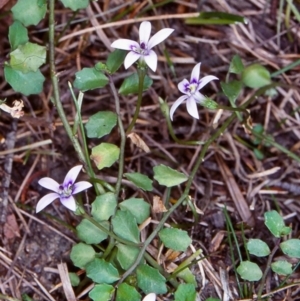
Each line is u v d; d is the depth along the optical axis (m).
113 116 0.21
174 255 0.22
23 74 0.22
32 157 0.23
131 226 0.21
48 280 0.22
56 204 0.23
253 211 0.23
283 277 0.22
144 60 0.21
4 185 0.22
